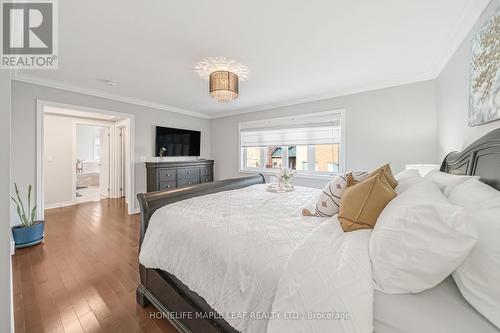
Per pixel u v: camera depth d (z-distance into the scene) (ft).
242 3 4.97
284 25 5.81
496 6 4.28
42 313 5.17
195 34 6.22
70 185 15.98
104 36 6.30
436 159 9.08
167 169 13.99
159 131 14.56
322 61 7.98
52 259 7.74
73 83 10.31
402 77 9.54
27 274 6.79
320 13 5.32
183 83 10.26
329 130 12.20
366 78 9.73
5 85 2.77
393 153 10.14
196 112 17.04
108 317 5.08
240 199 6.71
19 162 9.32
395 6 5.09
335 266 2.70
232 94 8.27
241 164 16.58
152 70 8.72
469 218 2.32
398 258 2.52
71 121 15.90
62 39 6.44
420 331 2.11
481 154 4.42
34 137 9.68
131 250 8.51
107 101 12.26
